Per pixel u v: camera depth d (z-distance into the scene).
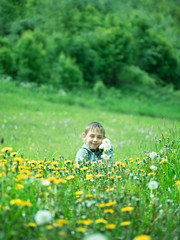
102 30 36.44
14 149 4.74
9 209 1.67
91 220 1.71
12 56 24.84
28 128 9.80
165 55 43.03
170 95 33.84
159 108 25.70
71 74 26.92
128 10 53.16
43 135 8.44
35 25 33.19
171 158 3.01
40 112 14.34
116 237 1.59
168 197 2.35
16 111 13.56
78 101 22.16
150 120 15.48
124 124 12.91
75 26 36.81
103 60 33.38
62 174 2.59
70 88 26.75
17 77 24.61
